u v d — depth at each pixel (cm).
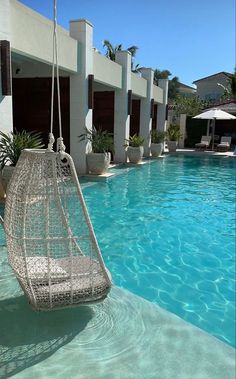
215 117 2133
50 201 301
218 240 648
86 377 261
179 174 1430
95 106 1638
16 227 311
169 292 455
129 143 1620
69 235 307
